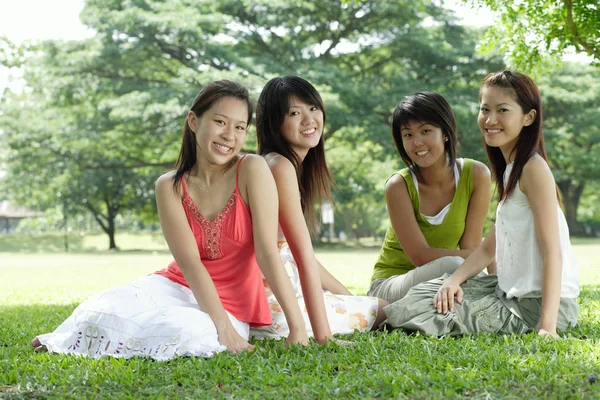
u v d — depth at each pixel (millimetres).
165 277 3646
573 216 36531
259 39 30188
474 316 3646
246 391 2572
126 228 56781
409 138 4090
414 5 29141
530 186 3586
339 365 2908
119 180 33250
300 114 3727
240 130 3445
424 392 2477
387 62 31172
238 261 3559
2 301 7453
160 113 27359
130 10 28000
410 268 4434
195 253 3475
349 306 3840
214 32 29234
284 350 3230
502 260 3727
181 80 27109
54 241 39344
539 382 2545
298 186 3785
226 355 3119
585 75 30562
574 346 3150
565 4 8891
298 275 3844
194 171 3545
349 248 30172
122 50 28547
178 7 28797
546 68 10094
